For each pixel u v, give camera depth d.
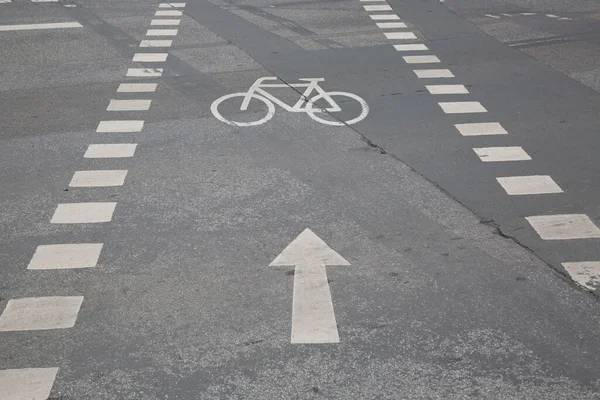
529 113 11.78
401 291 7.24
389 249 7.97
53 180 9.66
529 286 7.30
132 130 11.21
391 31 16.61
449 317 6.84
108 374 6.17
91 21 17.48
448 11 18.50
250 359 6.33
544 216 8.65
